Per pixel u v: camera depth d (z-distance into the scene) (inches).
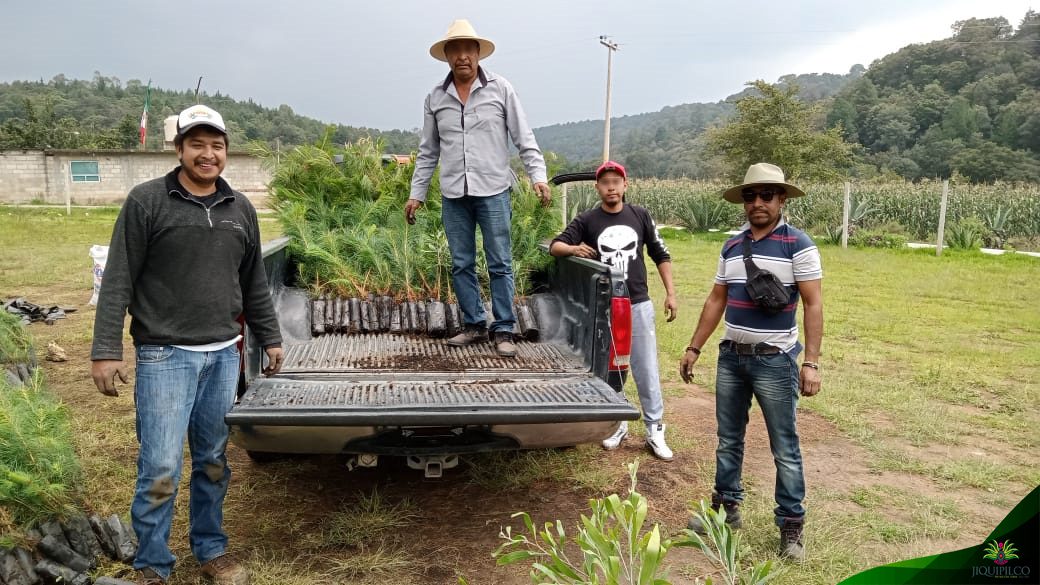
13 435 120.5
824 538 140.1
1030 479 173.9
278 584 121.4
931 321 364.2
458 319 183.2
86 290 394.0
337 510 151.6
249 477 166.9
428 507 154.6
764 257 130.7
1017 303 420.2
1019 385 253.8
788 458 132.6
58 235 693.3
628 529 78.5
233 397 120.8
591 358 153.6
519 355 164.4
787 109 1093.8
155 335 110.7
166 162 1414.9
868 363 281.3
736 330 134.1
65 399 211.3
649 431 184.2
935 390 245.1
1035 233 844.6
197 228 111.7
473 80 166.2
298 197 223.0
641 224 183.9
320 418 118.6
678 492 163.6
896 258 641.0
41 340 278.2
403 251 195.3
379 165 238.5
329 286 188.1
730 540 87.4
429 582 124.8
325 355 157.8
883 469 178.2
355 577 125.7
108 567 121.1
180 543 134.3
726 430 140.2
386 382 141.9
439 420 121.6
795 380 132.3
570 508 155.9
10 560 109.0
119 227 106.8
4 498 113.4
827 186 1004.6
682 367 148.0
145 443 111.2
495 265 168.6
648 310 180.9
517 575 127.6
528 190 224.4
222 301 115.6
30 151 1363.2
